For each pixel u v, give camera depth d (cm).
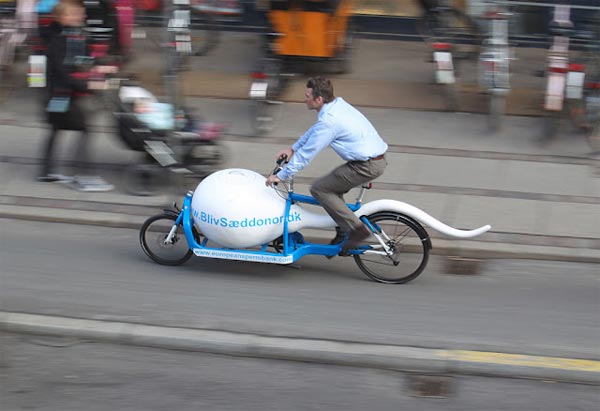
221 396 588
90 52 980
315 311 707
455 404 585
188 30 1152
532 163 1021
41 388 593
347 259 823
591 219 889
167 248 792
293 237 764
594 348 656
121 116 922
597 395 602
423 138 1085
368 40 1436
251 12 1447
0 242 830
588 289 766
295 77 1266
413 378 622
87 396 583
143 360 636
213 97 1207
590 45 1119
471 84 1263
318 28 1220
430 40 1295
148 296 726
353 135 706
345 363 638
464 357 632
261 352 644
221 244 754
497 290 759
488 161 1023
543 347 654
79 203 912
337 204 728
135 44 1364
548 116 1135
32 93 1224
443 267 806
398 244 754
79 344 656
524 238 848
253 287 752
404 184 962
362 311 709
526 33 1358
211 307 708
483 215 894
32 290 731
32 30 1220
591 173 998
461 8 1248
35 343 655
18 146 1056
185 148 936
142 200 928
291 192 745
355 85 1254
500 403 588
